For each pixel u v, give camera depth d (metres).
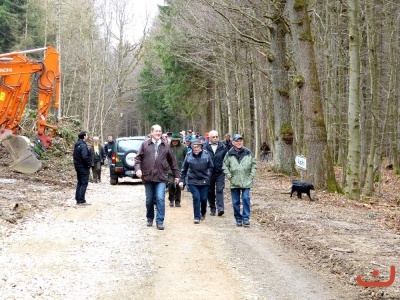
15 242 9.02
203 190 11.57
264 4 22.50
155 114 63.50
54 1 46.66
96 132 47.72
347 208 13.68
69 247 8.77
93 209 13.22
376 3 24.88
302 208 12.89
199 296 6.31
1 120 17.73
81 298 6.17
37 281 6.78
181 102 43.50
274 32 21.44
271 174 22.55
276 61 21.77
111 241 9.32
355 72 16.14
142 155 10.67
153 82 53.25
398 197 22.31
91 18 44.72
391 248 8.46
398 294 6.24
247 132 38.56
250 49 27.69
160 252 8.52
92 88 48.72
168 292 6.46
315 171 16.72
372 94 22.66
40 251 8.45
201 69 36.66
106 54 47.47
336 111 26.94
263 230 10.54
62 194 15.95
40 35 48.50
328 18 24.61
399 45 27.42
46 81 18.30
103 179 23.52
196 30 27.80
